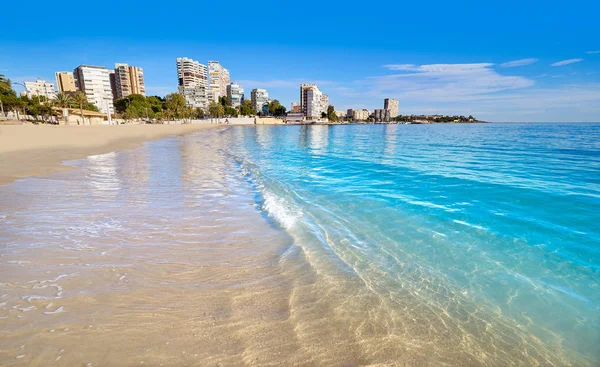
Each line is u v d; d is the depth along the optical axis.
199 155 18.22
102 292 3.24
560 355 2.64
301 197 8.27
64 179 9.36
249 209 6.85
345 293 3.49
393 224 6.02
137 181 9.59
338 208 7.18
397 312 3.16
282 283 3.67
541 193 8.57
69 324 2.68
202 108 154.25
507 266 4.25
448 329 2.92
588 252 4.68
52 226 5.22
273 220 6.12
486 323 3.04
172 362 2.32
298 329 2.81
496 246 4.94
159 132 45.34
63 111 66.62
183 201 7.34
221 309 3.07
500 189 9.13
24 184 8.40
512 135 46.31
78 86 150.50
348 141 35.56
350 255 4.57
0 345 2.38
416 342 2.71
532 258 4.50
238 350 2.48
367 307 3.23
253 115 161.38
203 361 2.34
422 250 4.78
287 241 5.04
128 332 2.63
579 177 11.06
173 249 4.54
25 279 3.42
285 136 49.41
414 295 3.51
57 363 2.23
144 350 2.42
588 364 2.54
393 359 2.49
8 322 2.66
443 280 3.87
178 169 12.39
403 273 4.04
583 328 3.00
